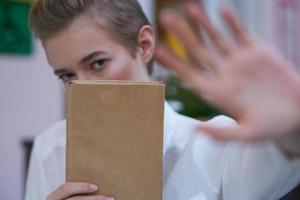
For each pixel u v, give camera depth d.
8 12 3.74
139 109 1.42
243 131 1.17
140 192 1.43
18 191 3.93
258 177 1.40
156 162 1.42
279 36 5.60
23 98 3.92
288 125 1.16
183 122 1.73
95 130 1.42
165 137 1.69
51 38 1.58
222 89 1.17
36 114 4.00
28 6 3.84
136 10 1.65
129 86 1.41
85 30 1.57
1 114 3.80
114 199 1.43
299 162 1.28
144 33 1.65
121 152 1.42
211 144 1.66
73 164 1.42
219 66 1.17
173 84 3.05
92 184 1.42
